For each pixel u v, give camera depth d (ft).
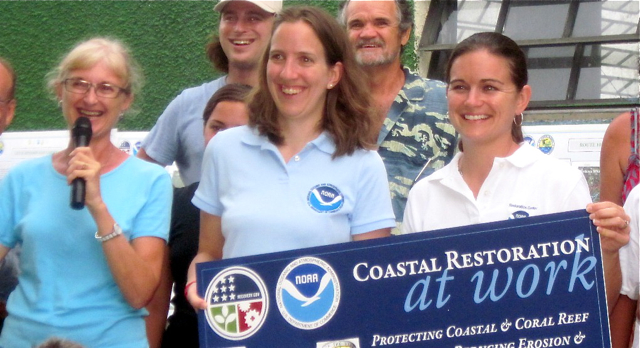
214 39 14.06
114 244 8.48
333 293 8.50
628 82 18.22
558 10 18.99
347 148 9.06
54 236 8.75
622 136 10.61
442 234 8.47
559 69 18.98
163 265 10.19
